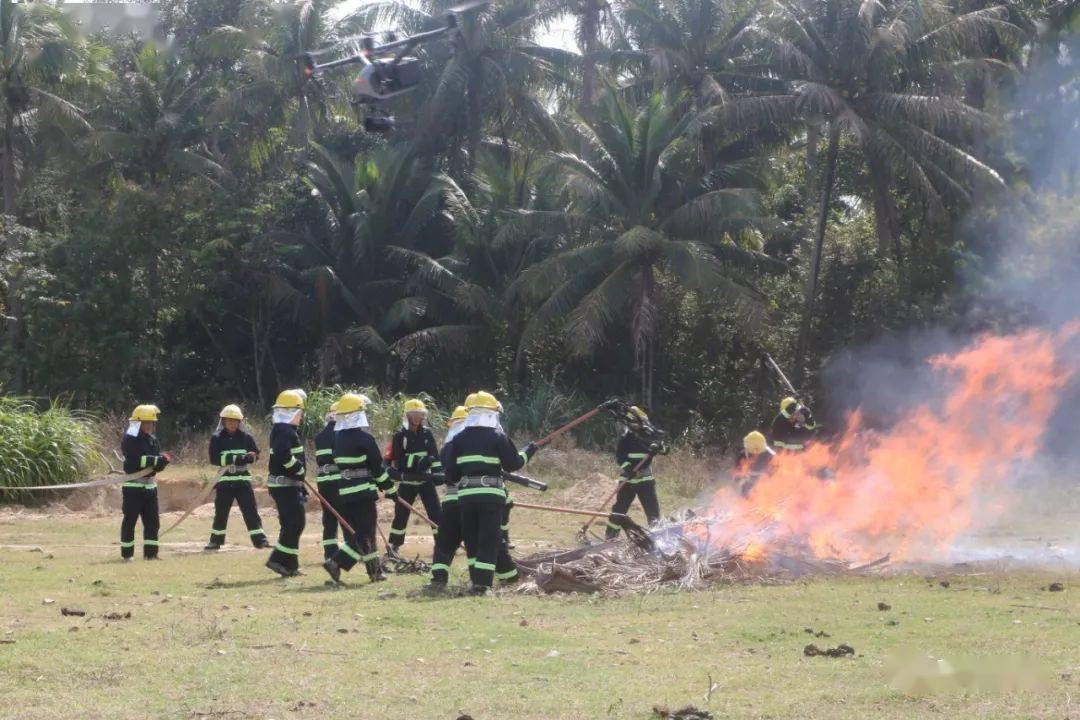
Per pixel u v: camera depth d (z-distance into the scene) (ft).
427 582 38.65
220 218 124.77
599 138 116.37
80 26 136.98
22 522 64.85
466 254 128.36
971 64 115.44
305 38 133.18
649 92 128.88
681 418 121.80
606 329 125.90
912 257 121.70
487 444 35.78
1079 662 23.59
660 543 39.24
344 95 140.77
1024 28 127.03
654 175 115.03
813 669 23.65
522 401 118.42
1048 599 32.81
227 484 51.01
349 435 38.86
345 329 132.77
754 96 113.60
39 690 22.29
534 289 114.52
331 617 30.73
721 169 118.93
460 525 36.37
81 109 135.64
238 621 29.96
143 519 46.91
